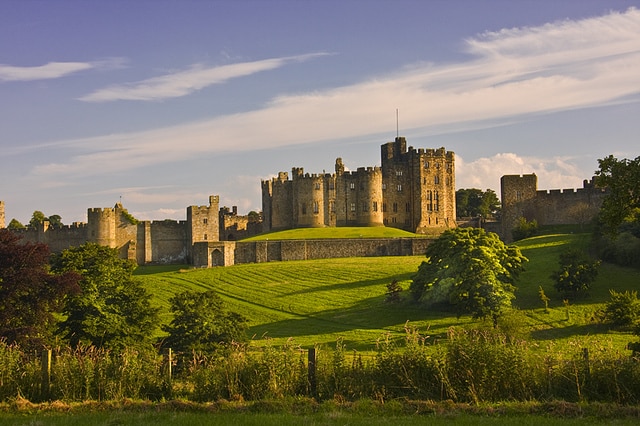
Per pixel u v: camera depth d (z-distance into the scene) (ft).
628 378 124.16
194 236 563.48
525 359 128.77
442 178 626.23
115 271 238.07
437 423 108.27
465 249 320.29
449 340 134.82
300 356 138.21
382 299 373.61
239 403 124.26
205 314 215.10
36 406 124.98
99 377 135.23
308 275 449.89
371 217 612.70
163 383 136.46
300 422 108.17
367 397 126.31
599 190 547.90
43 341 185.88
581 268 343.67
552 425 107.14
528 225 530.27
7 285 191.93
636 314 292.40
